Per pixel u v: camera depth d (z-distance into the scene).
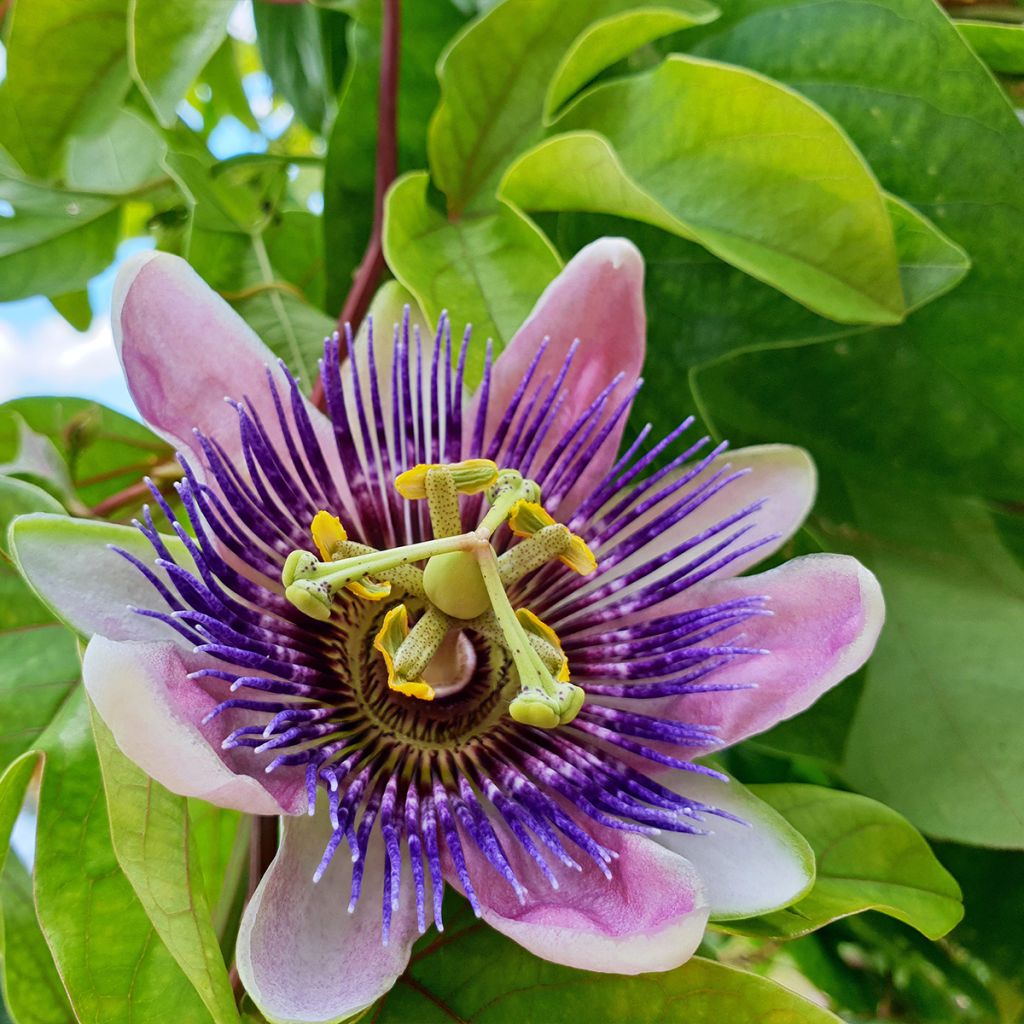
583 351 0.09
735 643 0.08
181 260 0.08
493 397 0.09
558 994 0.07
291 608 0.08
